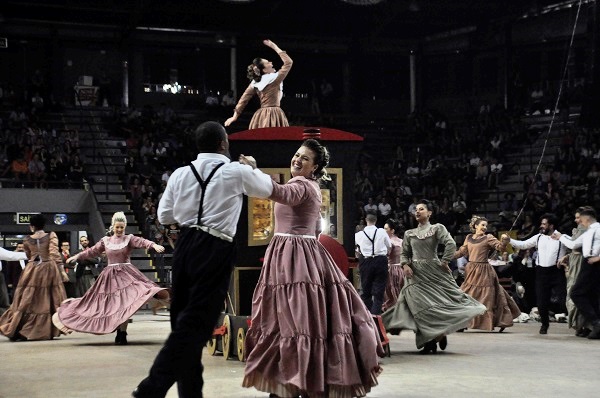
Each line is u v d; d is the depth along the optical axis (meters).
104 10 25.23
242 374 6.95
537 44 28.22
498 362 7.86
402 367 7.45
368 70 31.19
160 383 4.37
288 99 30.61
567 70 27.34
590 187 21.11
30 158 22.09
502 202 22.98
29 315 10.62
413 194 24.34
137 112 26.56
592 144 23.52
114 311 9.77
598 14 24.78
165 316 16.03
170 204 4.83
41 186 21.44
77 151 23.22
